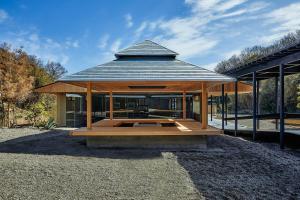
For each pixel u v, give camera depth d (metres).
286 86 25.30
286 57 9.42
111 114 14.11
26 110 21.05
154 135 9.27
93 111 20.86
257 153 8.66
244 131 12.98
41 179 5.53
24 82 19.48
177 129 9.64
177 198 4.56
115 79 8.80
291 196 4.75
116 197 4.57
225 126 16.31
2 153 8.53
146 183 5.35
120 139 9.51
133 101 21.86
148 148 9.44
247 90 16.39
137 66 9.64
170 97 22.05
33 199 4.45
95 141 9.54
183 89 14.29
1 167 6.39
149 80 8.74
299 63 10.70
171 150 9.16
